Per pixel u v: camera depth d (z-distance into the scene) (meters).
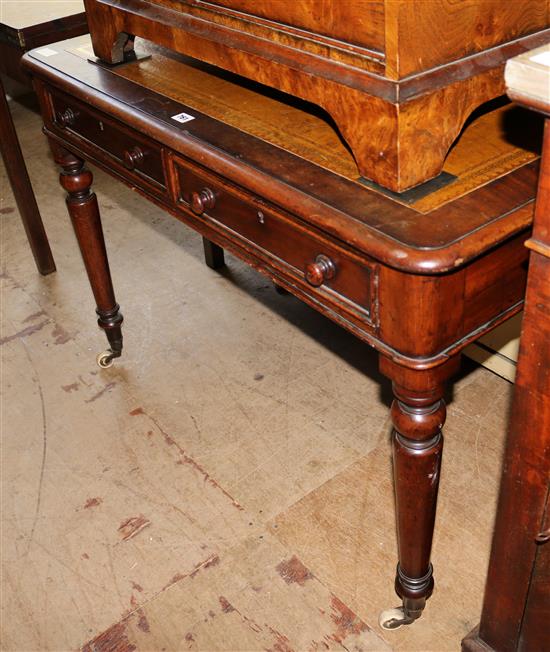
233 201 1.20
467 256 0.90
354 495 1.60
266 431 1.78
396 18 0.90
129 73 1.48
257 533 1.54
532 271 0.84
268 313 2.16
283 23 1.08
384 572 1.45
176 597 1.44
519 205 0.97
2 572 1.51
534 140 1.11
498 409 1.77
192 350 2.05
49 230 2.65
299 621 1.38
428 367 0.99
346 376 1.92
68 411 1.89
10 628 1.41
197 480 1.67
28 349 2.11
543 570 1.05
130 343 2.09
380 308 1.00
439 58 0.96
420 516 1.19
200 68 1.47
